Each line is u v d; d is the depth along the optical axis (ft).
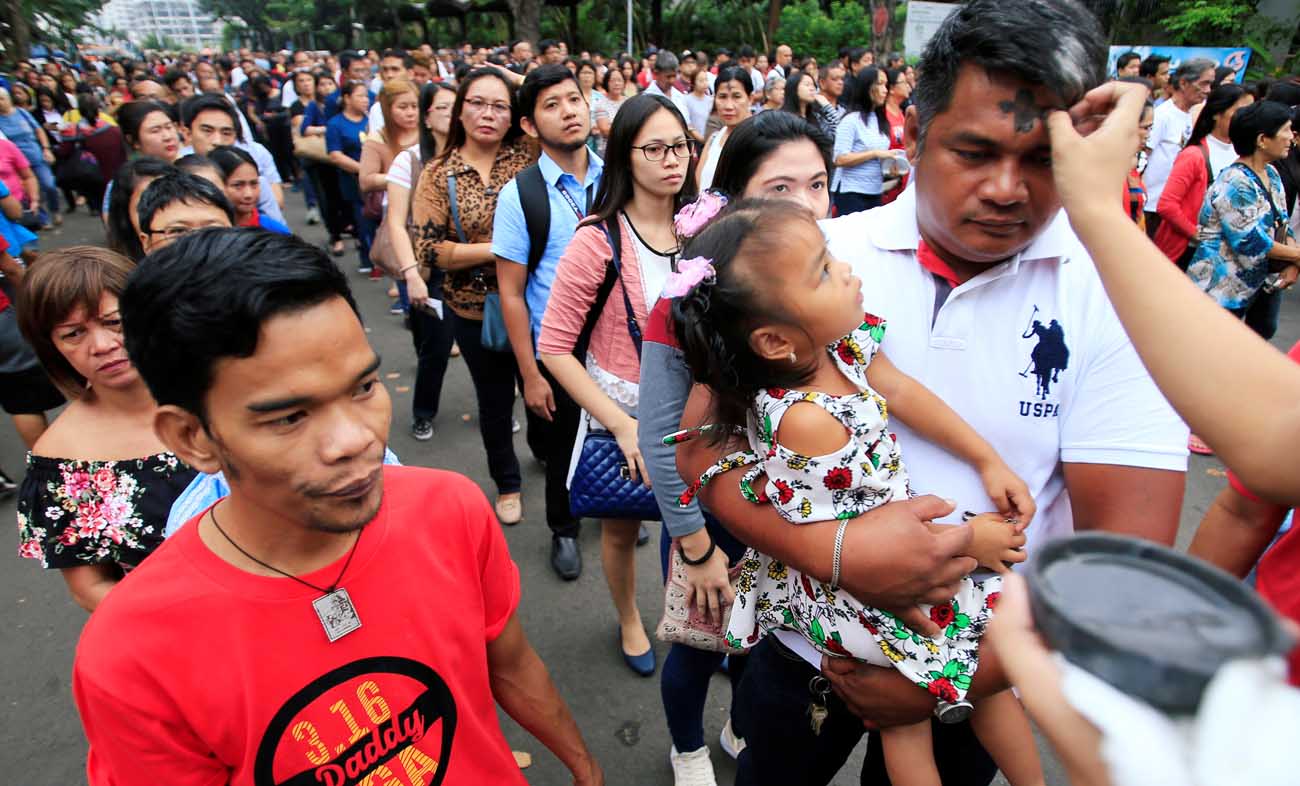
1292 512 4.49
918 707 4.10
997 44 3.17
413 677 3.46
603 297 7.16
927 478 4.21
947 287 4.11
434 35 119.75
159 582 3.08
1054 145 2.97
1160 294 2.54
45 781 7.53
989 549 3.89
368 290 22.85
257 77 43.04
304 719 3.22
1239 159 13.51
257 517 3.05
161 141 12.99
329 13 180.75
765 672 4.96
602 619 9.70
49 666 9.04
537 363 9.34
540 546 11.14
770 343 3.69
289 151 37.96
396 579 3.41
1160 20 43.04
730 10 84.17
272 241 2.71
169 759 3.08
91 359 4.88
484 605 4.00
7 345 10.27
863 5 75.82
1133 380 3.84
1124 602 1.83
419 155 13.19
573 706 8.37
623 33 90.63
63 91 43.14
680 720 6.86
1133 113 2.92
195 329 2.55
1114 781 1.69
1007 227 3.56
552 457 9.79
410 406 15.92
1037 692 1.87
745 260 3.60
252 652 3.11
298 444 2.76
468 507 3.78
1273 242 13.53
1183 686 1.59
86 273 4.76
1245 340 2.39
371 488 2.96
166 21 444.55
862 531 3.72
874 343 4.03
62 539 5.12
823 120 21.33
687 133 6.90
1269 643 1.61
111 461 5.15
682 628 6.14
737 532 4.23
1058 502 4.36
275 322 2.59
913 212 4.16
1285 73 39.78
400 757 3.44
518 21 78.69
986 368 4.06
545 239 8.91
